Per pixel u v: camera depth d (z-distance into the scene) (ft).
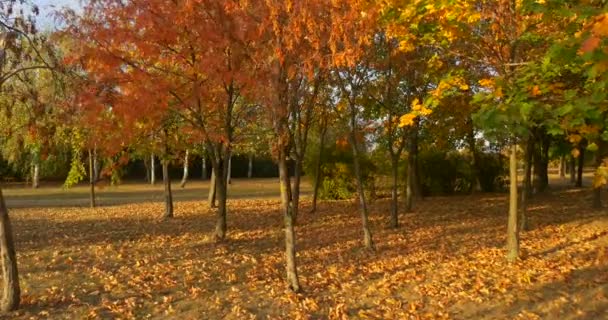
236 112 38.65
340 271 29.91
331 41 21.58
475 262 31.37
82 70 26.89
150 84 28.60
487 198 69.92
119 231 42.88
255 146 58.70
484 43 28.40
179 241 37.91
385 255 33.96
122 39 27.73
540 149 77.71
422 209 58.03
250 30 23.39
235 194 91.86
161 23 28.40
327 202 67.97
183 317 22.61
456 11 25.68
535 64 19.94
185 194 94.22
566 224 45.11
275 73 23.29
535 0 18.74
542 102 17.92
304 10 20.62
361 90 39.06
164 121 37.65
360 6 23.31
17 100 26.37
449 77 24.41
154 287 26.21
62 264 30.37
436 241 38.52
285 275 29.09
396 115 44.19
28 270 28.91
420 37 30.53
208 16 27.30
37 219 52.85
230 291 26.00
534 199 66.95
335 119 53.21
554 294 25.21
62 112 23.77
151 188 112.47
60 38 27.09
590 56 13.23
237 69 26.18
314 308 23.77
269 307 24.00
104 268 29.48
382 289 26.40
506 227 44.14
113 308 23.26
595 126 17.02
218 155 38.06
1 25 21.09
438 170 75.66
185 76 31.09
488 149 75.92
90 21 27.94
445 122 50.24
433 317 22.75
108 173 43.06
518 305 24.04
